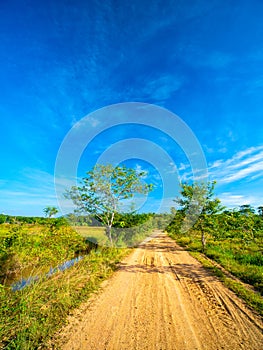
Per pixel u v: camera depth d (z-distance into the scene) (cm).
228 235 1184
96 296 509
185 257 1050
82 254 1017
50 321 382
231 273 714
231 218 1211
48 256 730
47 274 629
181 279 652
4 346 317
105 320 389
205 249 1233
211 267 797
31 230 799
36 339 328
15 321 368
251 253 1031
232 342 318
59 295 480
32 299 452
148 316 404
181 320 388
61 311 421
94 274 682
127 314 413
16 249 666
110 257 984
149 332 348
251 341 320
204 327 362
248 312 419
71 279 602
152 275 700
